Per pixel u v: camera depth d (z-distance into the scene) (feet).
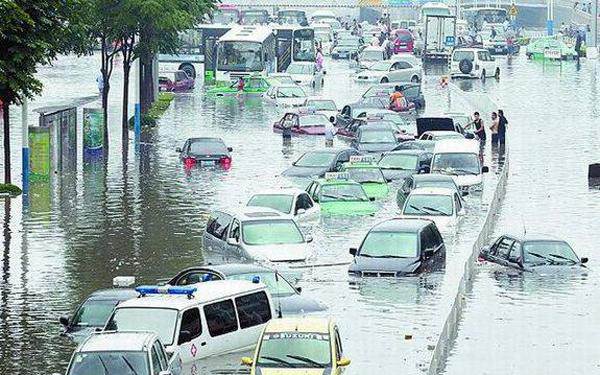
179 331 177.17
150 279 250.37
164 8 472.44
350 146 465.88
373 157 414.82
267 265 250.78
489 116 533.96
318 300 224.74
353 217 328.90
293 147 466.29
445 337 203.72
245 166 417.28
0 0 241.96
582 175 403.54
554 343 207.62
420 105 574.56
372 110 509.35
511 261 267.80
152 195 355.77
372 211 333.62
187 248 281.95
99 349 151.94
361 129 458.91
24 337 205.67
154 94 602.03
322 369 161.68
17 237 294.05
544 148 460.96
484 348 203.92
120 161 424.87
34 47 254.27
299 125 501.56
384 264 256.32
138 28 476.95
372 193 364.58
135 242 289.12
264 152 453.17
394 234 262.47
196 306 181.37
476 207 347.77
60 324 209.36
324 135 499.51
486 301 237.25
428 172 387.55
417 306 229.66
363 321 217.77
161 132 504.02
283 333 166.40
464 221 323.16
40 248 281.95
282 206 314.55
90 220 315.99
